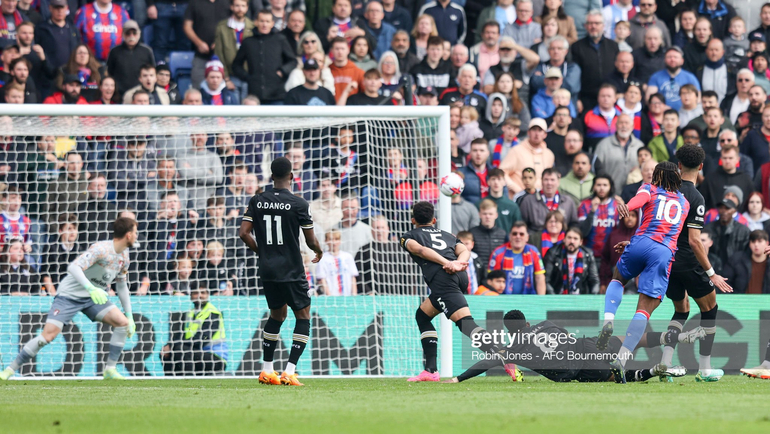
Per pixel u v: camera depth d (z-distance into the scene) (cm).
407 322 3259
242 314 3194
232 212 3756
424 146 3606
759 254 3875
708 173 4188
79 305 2611
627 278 2338
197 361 3150
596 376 2380
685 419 1374
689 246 2392
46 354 3130
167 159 3775
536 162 4109
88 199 3647
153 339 3150
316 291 3559
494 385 2289
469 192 4034
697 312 3306
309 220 2327
